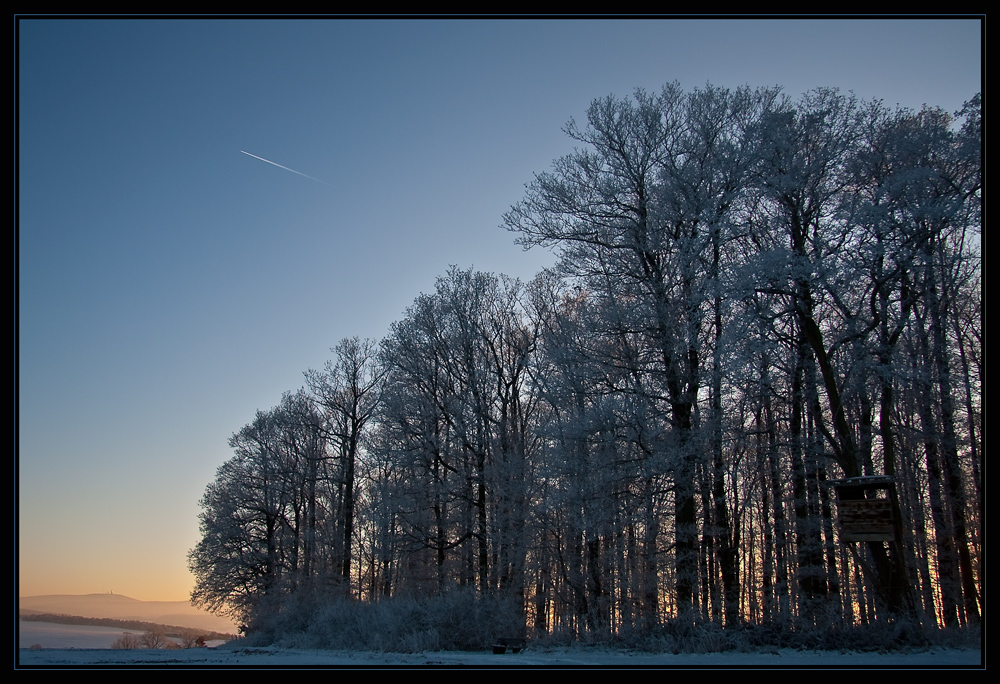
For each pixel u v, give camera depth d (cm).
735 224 2038
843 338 1955
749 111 2167
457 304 3130
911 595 1678
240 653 1762
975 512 2416
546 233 2256
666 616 1833
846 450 1791
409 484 3111
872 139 2116
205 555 3875
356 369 3775
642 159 2205
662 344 2020
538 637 2109
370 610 2061
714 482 2050
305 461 3966
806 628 1619
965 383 2320
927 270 2031
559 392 2181
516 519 2744
